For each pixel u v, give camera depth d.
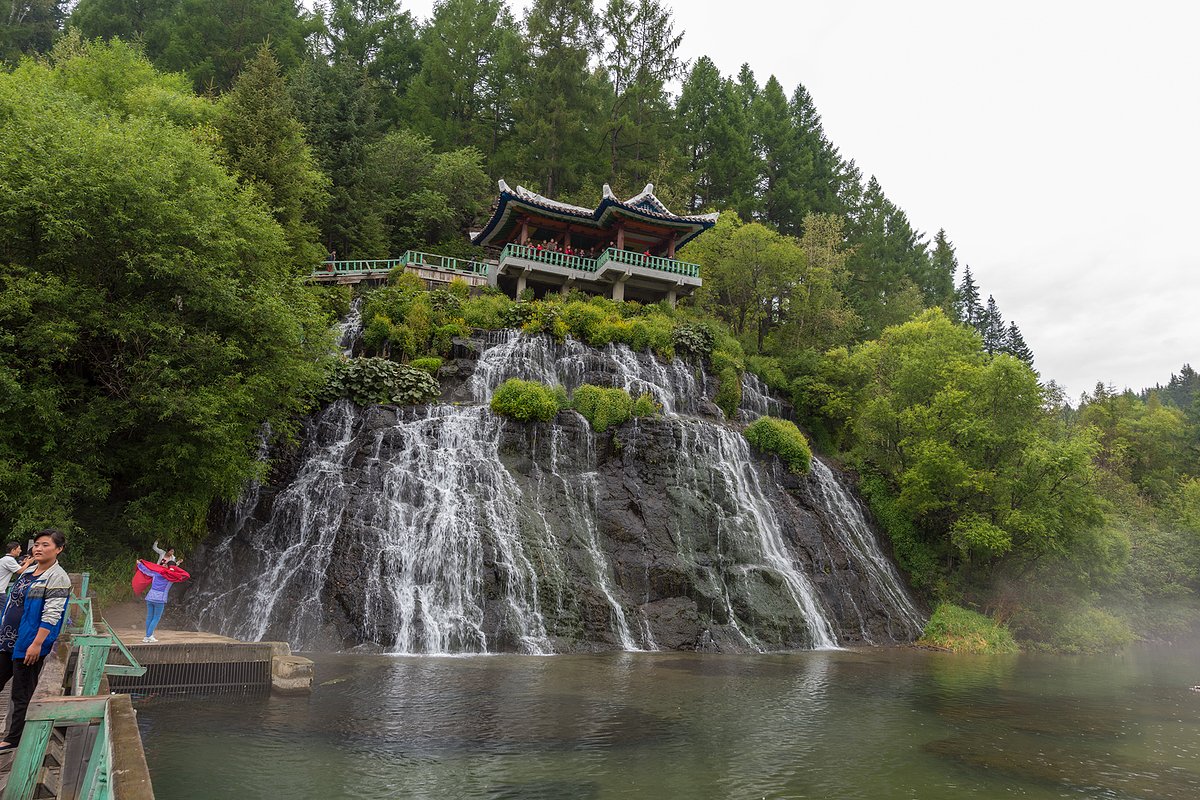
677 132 67.94
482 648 21.02
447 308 35.84
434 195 56.53
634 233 48.09
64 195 18.00
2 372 16.91
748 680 17.27
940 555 32.72
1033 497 30.48
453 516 23.91
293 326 22.42
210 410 18.91
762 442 32.03
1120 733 13.54
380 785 8.95
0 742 7.18
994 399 32.25
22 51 62.31
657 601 24.20
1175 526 44.66
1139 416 77.00
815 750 11.36
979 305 120.38
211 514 23.42
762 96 78.88
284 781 8.90
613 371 33.97
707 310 51.06
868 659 22.39
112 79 40.19
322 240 50.75
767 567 26.50
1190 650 31.89
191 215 20.58
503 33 72.44
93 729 5.86
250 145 38.41
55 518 17.39
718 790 9.27
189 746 10.13
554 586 23.06
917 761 11.04
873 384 39.25
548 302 37.50
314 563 22.12
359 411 27.33
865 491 34.28
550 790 9.01
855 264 68.19
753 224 49.69
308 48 71.50
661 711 13.45
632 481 27.66
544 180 63.09
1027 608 30.31
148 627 14.15
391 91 71.56
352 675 15.94
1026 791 9.87
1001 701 16.23
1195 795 9.96
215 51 61.69
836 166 81.00
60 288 17.95
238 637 20.30
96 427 18.38
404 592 21.84
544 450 27.58
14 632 7.40
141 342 19.62
